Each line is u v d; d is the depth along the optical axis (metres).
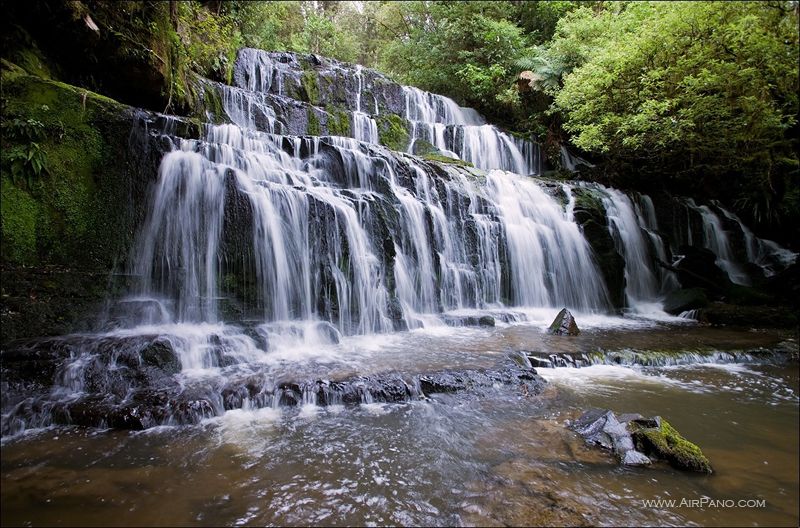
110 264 6.21
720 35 9.24
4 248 5.35
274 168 8.27
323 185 8.59
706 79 9.14
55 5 6.41
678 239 14.27
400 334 7.57
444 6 20.70
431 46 21.03
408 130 14.95
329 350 6.42
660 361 6.64
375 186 9.16
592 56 13.92
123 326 5.87
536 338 7.45
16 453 3.66
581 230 11.41
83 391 4.58
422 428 4.32
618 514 3.08
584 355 6.53
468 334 7.64
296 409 4.67
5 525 2.79
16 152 5.57
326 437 4.10
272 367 5.51
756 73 8.94
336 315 7.56
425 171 10.08
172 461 3.61
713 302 10.63
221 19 12.81
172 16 9.14
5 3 6.27
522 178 12.06
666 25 9.84
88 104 6.30
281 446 3.91
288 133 12.40
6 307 5.20
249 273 6.98
